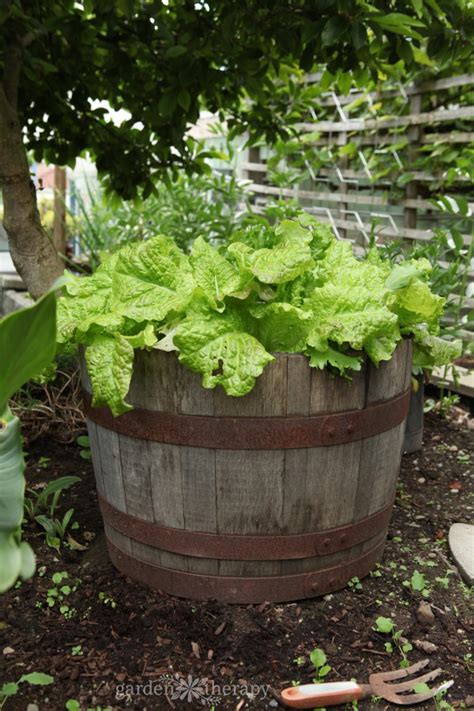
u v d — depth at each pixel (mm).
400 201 4730
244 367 1556
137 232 5160
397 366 1826
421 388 2934
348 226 5164
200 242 1749
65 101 3232
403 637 1783
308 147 5672
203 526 1764
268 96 3486
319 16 2475
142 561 1899
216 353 1581
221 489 1712
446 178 4281
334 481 1765
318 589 1871
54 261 2869
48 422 2947
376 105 4703
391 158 4762
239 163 6656
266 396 1641
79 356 1897
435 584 2018
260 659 1676
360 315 1636
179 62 2711
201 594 1841
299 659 1676
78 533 2264
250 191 6270
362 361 1678
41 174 7820
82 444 2768
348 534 1851
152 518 1813
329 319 1634
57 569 2041
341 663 1685
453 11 2451
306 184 5816
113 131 3334
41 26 2377
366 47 2674
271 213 3916
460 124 4270
